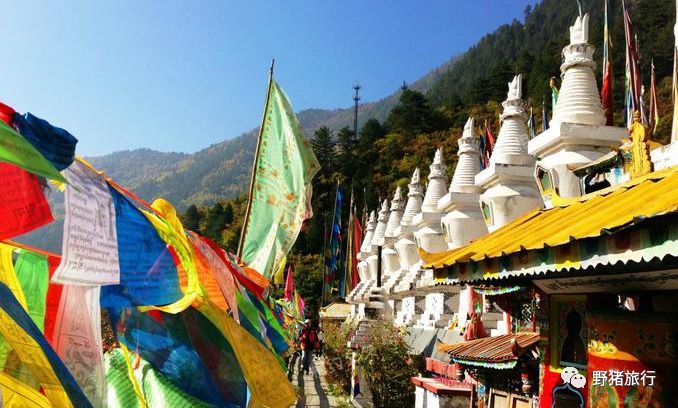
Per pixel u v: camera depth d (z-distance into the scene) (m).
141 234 4.21
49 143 3.08
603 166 7.52
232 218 98.88
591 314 5.52
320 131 102.19
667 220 3.64
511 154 14.04
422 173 83.81
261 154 10.23
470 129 18.72
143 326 4.90
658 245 3.70
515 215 13.13
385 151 96.94
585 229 4.38
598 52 65.75
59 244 3.69
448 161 81.19
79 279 3.34
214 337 5.14
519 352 8.03
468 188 17.77
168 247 4.59
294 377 25.55
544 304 7.23
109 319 4.83
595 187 7.78
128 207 4.05
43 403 3.15
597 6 114.94
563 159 10.74
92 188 3.59
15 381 3.12
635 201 4.71
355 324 22.77
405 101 98.56
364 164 97.12
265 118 10.38
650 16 69.00
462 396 11.62
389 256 32.53
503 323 12.47
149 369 4.93
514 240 5.90
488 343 9.80
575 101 11.93
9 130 2.71
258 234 9.95
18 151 2.73
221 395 5.04
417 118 97.75
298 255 78.00
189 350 5.00
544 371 7.14
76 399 3.09
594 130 10.80
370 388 15.62
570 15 138.88
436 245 21.59
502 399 9.13
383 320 17.59
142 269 4.27
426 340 17.50
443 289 17.80
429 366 14.57
